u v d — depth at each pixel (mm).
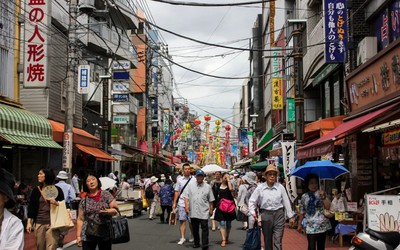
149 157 47562
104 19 30734
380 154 14680
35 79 17516
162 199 17922
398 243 5953
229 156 78125
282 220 8883
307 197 8539
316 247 8867
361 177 14852
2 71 17625
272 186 8922
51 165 21500
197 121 63844
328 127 18516
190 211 11688
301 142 17125
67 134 16422
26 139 16859
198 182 11664
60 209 8828
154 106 52938
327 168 10164
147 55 45594
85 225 7348
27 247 11688
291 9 29109
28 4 17953
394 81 12086
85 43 27328
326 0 16406
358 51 15789
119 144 35844
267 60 46594
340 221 12336
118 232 7523
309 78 24547
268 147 34375
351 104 16172
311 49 23172
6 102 17719
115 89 33250
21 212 14219
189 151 88688
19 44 19125
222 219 12430
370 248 5969
